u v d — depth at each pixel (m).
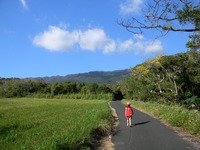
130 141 17.77
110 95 110.62
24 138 17.14
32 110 43.47
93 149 15.77
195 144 16.30
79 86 126.12
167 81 44.06
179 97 41.38
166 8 11.98
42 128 21.34
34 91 125.56
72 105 56.66
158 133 20.42
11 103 68.19
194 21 12.19
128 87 71.31
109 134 20.67
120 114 37.94
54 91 122.31
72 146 13.70
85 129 17.92
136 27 12.36
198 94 41.06
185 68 40.16
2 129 21.89
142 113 38.28
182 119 23.66
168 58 40.22
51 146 12.65
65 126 21.69
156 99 49.84
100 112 31.45
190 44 16.23
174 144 16.41
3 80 144.25
